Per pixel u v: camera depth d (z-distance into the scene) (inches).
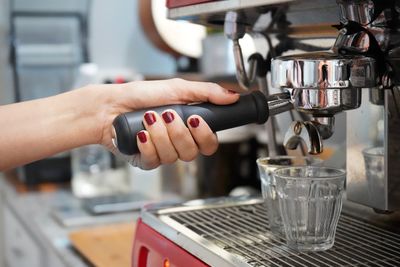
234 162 55.1
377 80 22.0
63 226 48.1
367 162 25.1
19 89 66.3
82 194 58.6
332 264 20.2
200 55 61.8
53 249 43.2
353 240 23.0
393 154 23.7
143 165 23.4
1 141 25.8
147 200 54.5
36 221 50.0
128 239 42.8
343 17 21.3
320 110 21.2
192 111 22.5
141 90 25.1
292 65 20.5
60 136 26.1
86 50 70.0
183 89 24.2
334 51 21.8
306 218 21.6
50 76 67.9
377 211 25.4
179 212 27.1
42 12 67.2
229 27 26.9
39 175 64.9
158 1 64.2
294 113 28.8
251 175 55.9
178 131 22.1
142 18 66.2
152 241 25.5
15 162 26.2
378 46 21.7
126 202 53.2
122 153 22.8
